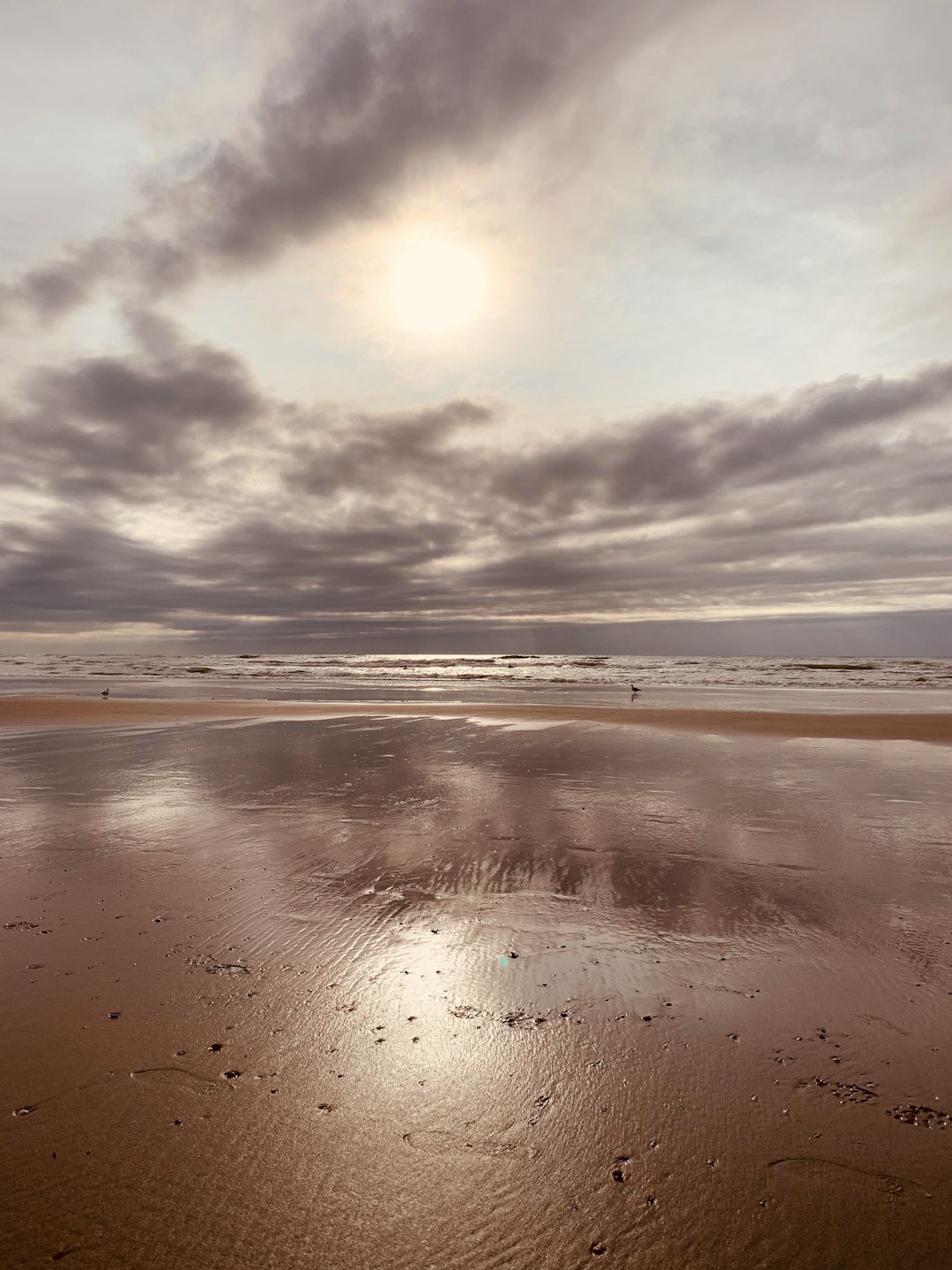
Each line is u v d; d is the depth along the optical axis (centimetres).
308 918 446
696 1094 270
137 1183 224
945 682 3578
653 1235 206
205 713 1866
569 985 358
